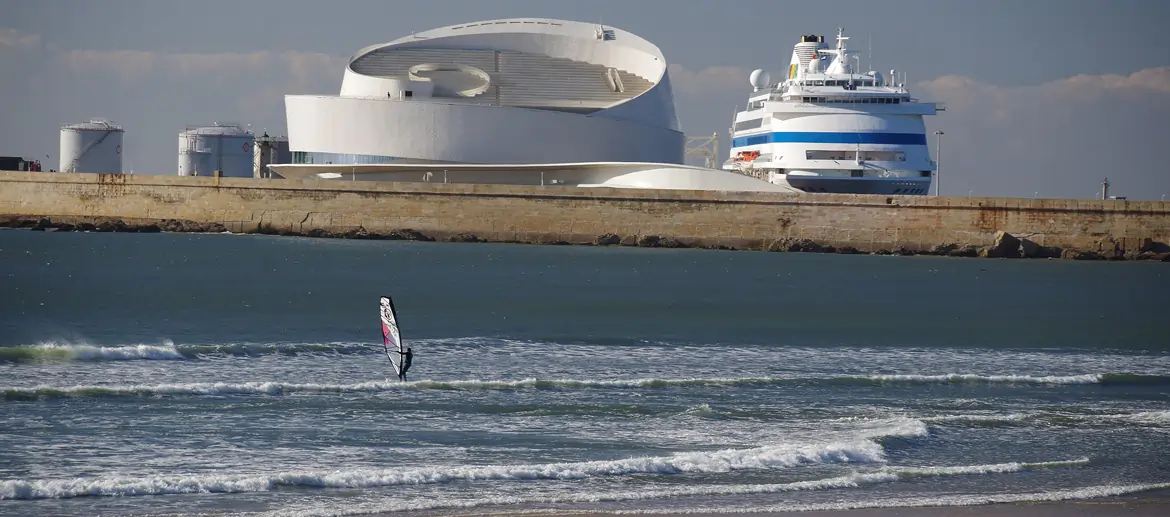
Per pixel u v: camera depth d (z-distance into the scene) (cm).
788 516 7506
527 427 9881
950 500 7906
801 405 11144
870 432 9875
